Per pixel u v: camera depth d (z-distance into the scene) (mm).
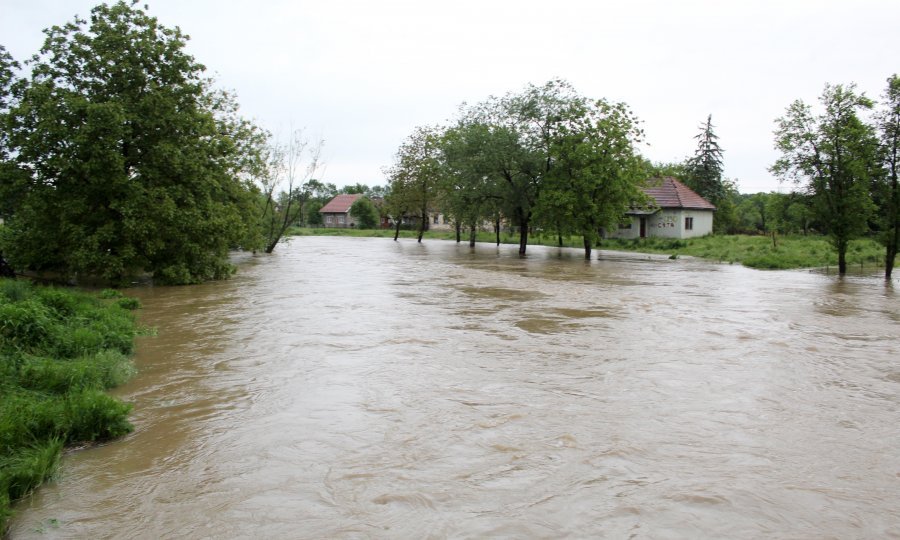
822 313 14953
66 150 18328
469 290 19562
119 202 18969
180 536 4387
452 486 5219
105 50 19250
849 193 24000
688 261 34750
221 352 10219
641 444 6211
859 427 6785
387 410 7242
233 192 27609
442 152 42750
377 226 89875
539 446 6141
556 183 34000
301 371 8992
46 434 5984
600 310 15234
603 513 4746
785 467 5680
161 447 6074
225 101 31797
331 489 5156
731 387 8320
